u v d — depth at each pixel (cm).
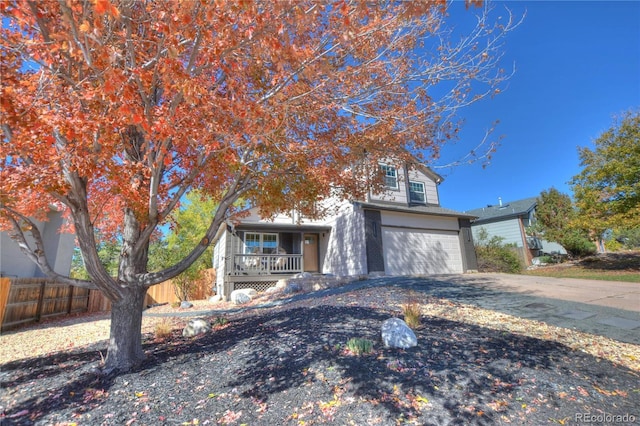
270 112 364
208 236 473
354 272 1260
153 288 1528
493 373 333
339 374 332
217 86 375
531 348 414
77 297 1209
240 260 1413
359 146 529
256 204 613
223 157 363
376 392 295
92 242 378
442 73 464
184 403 298
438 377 322
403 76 463
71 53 207
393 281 977
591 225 1456
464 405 274
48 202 516
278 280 1397
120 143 349
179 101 291
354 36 287
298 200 620
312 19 250
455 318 557
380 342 420
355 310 593
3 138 293
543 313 601
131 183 357
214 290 1706
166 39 255
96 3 170
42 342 667
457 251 1431
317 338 446
